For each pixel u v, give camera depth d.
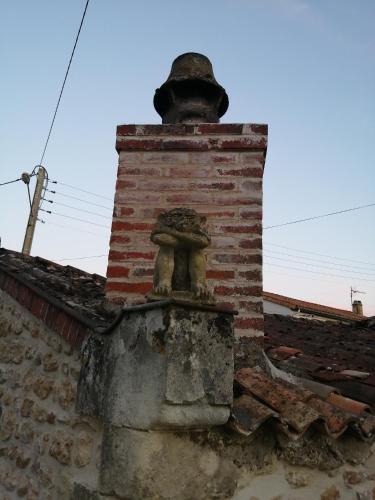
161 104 3.89
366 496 2.39
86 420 2.31
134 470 1.75
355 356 4.25
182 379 1.72
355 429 2.23
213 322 1.88
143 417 1.77
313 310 13.64
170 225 2.09
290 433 1.97
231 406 1.96
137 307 1.94
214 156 3.07
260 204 2.93
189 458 1.87
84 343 2.43
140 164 3.11
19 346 3.42
